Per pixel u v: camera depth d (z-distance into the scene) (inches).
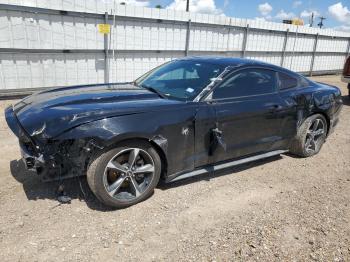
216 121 146.7
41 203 131.0
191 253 107.0
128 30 388.2
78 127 115.7
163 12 409.1
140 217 125.6
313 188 159.5
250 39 537.3
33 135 115.3
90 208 129.5
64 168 119.4
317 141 205.3
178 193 145.7
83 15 350.9
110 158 121.8
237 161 165.0
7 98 327.0
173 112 134.6
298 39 634.8
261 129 167.0
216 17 468.8
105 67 383.2
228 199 143.3
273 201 144.0
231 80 156.9
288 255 108.3
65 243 108.3
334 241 117.0
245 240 114.9
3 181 147.9
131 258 103.5
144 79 178.4
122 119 122.2
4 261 99.0
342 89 520.1
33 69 336.8
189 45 451.8
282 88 180.4
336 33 720.3
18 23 315.9
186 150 140.7
